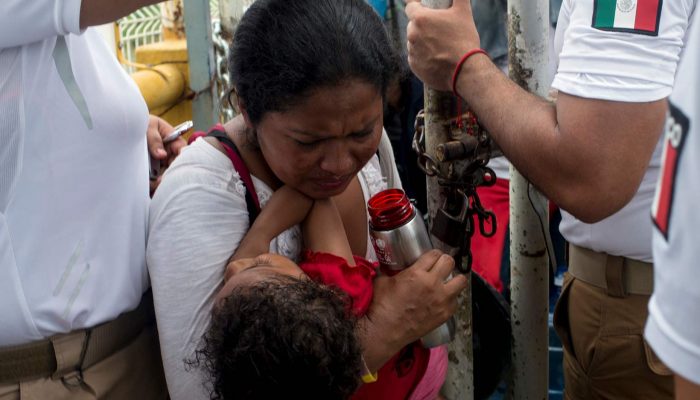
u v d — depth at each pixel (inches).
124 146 55.3
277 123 49.8
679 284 27.5
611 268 66.7
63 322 53.8
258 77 49.2
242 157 55.2
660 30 49.6
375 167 64.2
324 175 51.9
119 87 55.2
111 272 55.8
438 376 60.9
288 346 43.1
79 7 48.4
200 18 92.4
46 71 51.1
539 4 60.7
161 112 108.1
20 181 51.6
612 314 68.0
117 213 55.6
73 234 53.6
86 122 52.8
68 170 52.7
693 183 27.3
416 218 53.7
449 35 56.1
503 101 53.8
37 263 52.6
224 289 48.6
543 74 62.5
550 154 51.1
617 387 69.9
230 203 53.8
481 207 61.0
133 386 59.5
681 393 28.3
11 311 52.5
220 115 95.0
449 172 58.9
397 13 103.0
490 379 74.0
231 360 44.6
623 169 49.7
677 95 29.1
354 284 51.3
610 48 49.6
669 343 27.7
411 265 53.1
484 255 105.7
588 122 49.6
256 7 50.3
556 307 74.9
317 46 47.5
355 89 48.4
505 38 111.5
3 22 48.3
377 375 54.4
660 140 59.9
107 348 56.9
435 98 58.9
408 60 59.0
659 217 29.0
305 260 54.3
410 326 51.4
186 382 53.7
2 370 53.7
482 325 73.4
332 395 44.9
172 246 52.9
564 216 70.3
